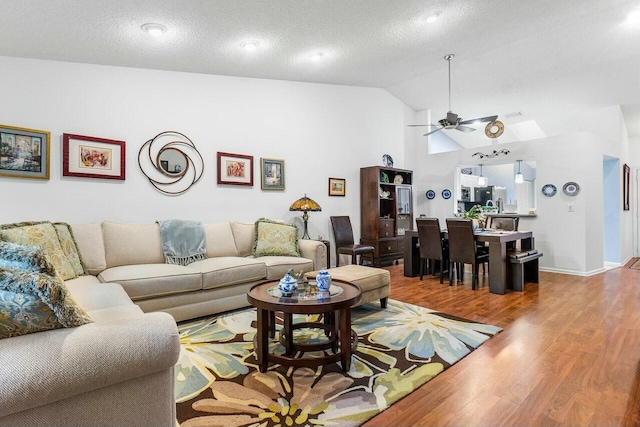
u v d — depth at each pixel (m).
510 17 3.53
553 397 1.85
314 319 3.18
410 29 3.57
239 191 4.53
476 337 2.68
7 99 3.07
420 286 4.47
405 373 2.12
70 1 2.35
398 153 6.65
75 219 3.40
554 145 5.54
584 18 3.73
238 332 2.83
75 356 1.15
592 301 3.72
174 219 3.81
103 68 3.57
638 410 1.73
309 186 5.27
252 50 3.60
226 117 4.42
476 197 8.88
